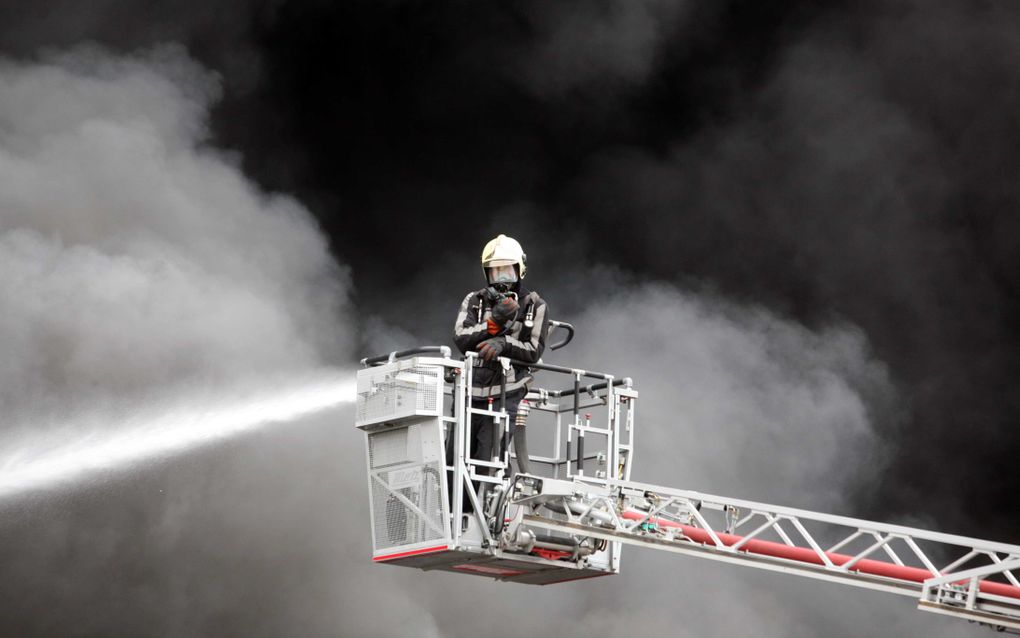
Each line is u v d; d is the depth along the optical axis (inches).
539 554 869.2
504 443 863.7
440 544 808.3
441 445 816.3
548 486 834.2
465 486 841.5
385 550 841.5
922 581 803.4
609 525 855.1
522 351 857.5
